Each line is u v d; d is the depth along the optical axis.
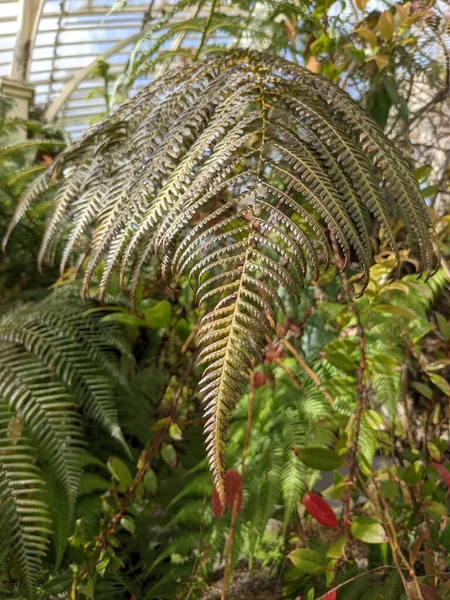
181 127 0.34
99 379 0.61
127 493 0.64
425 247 0.32
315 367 0.64
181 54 0.80
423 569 0.67
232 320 0.26
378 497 0.58
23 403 0.58
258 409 0.62
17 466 0.52
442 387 0.60
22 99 2.40
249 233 0.27
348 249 0.28
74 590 0.57
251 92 0.35
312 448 0.53
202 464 0.63
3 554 0.50
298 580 0.63
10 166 0.89
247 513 0.57
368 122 0.36
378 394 0.59
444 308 0.74
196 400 0.72
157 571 0.67
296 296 0.26
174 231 0.29
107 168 0.43
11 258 0.80
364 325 0.61
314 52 0.80
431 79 0.79
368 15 0.82
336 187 0.30
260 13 0.93
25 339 0.60
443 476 0.58
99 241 0.37
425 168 0.67
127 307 0.69
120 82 0.81
